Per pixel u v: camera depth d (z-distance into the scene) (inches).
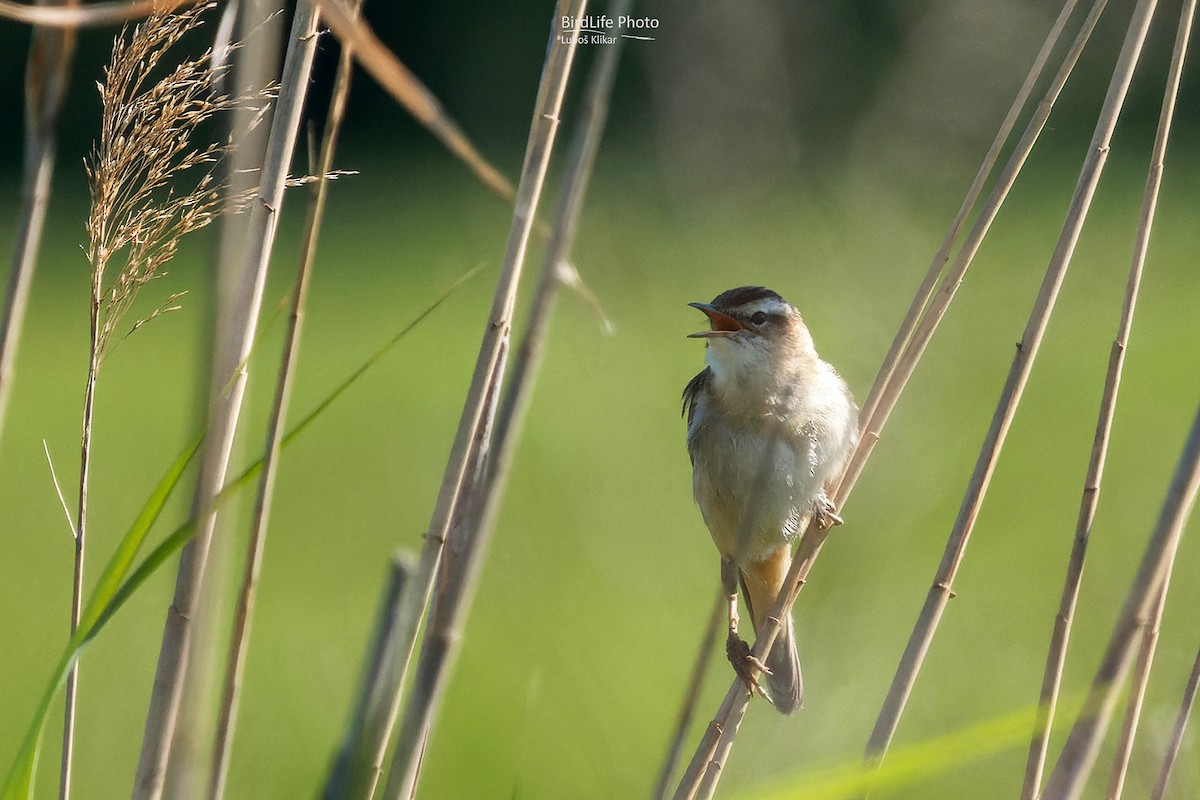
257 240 175.0
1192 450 154.3
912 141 449.4
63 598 601.9
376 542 631.2
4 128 1418.6
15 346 198.1
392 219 1386.6
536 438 626.8
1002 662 438.0
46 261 1364.4
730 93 520.7
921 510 404.5
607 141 893.8
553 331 697.6
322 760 414.9
